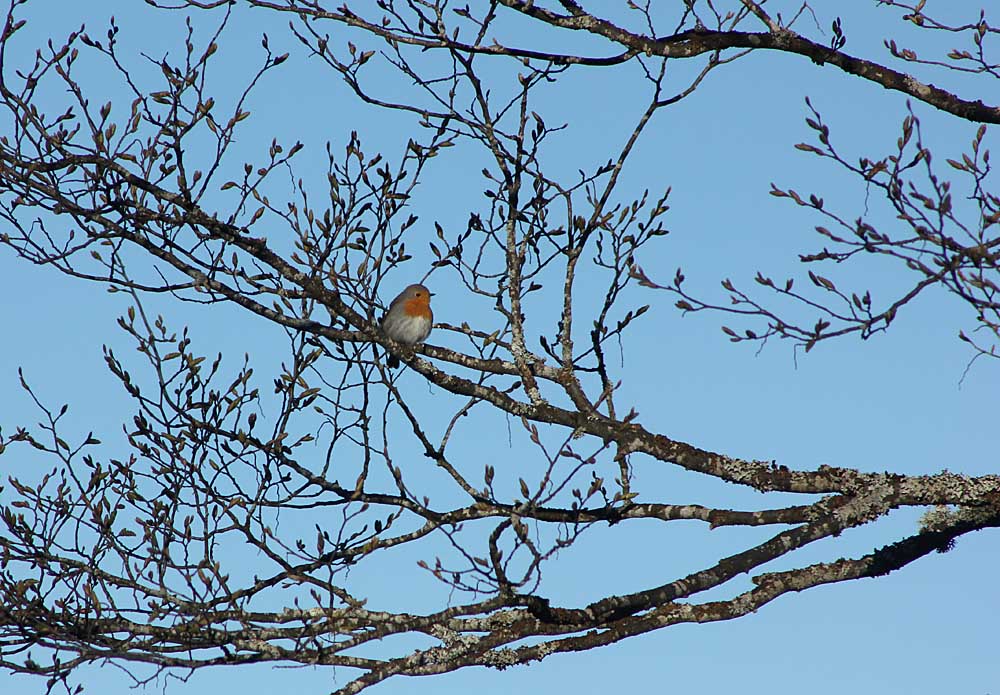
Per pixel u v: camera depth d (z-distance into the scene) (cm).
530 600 1150
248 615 1128
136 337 1074
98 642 1055
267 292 1126
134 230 1093
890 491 1182
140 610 1069
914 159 850
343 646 1125
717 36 1198
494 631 1195
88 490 1112
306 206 1137
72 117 1094
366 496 1193
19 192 1043
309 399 1155
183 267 1109
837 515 1188
